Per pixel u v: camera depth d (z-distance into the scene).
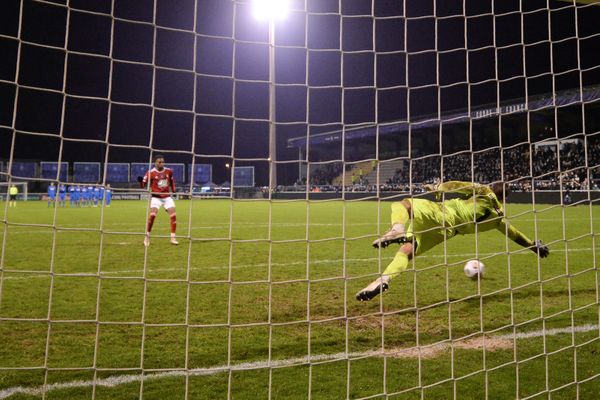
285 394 3.03
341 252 8.78
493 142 32.91
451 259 7.90
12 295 5.39
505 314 4.73
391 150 41.06
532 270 6.94
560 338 4.06
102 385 3.12
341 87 4.24
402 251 4.72
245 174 42.38
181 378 3.24
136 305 5.03
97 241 10.41
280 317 4.68
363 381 3.23
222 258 8.11
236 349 3.78
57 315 4.64
